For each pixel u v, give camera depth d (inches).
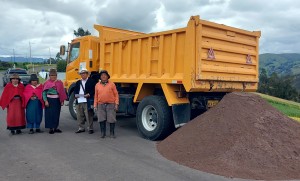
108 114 325.7
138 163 234.1
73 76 460.1
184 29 294.8
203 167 220.4
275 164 219.6
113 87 328.2
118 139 323.3
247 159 222.4
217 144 239.9
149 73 331.6
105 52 393.7
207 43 297.3
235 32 328.2
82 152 266.1
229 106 272.8
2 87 1167.6
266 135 243.3
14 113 340.8
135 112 362.3
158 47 323.0
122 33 418.0
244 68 344.5
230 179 201.0
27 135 339.3
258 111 269.4
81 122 359.6
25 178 200.4
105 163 233.8
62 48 474.9
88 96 350.6
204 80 296.2
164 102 314.3
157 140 318.7
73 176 204.4
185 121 312.7
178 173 211.3
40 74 1774.1
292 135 254.2
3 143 298.2
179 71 302.8
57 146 287.6
